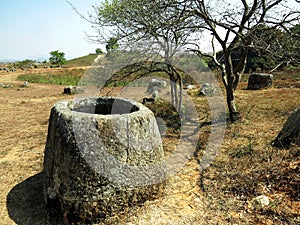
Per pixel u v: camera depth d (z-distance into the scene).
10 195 3.72
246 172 3.98
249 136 5.54
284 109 7.62
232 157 4.56
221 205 3.34
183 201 3.49
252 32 5.70
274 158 4.25
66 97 13.03
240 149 4.78
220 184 3.79
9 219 3.21
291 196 3.31
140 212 3.25
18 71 28.25
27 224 3.13
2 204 3.51
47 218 3.22
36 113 9.21
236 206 3.29
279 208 3.13
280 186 3.53
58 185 3.04
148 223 3.09
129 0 5.97
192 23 6.10
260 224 2.94
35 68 31.98
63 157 2.98
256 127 6.13
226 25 5.57
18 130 7.02
